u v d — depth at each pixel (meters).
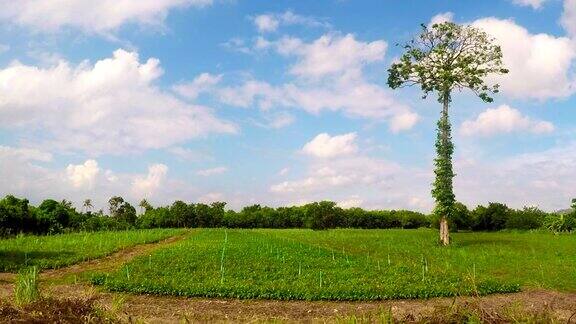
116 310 9.81
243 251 40.91
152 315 18.44
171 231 79.56
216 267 30.94
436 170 53.78
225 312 19.47
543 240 56.69
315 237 63.97
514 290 25.55
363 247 50.81
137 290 22.81
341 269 31.45
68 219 80.69
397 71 56.47
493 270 34.16
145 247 48.94
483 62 54.00
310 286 24.64
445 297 23.14
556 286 27.81
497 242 54.47
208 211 111.75
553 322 7.83
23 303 8.83
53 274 29.36
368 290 23.23
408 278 27.75
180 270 29.48
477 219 87.62
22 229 69.19
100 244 46.72
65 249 42.59
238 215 112.81
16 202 70.38
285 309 20.27
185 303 20.98
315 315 19.30
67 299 9.01
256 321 14.65
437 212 53.75
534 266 35.94
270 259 35.56
